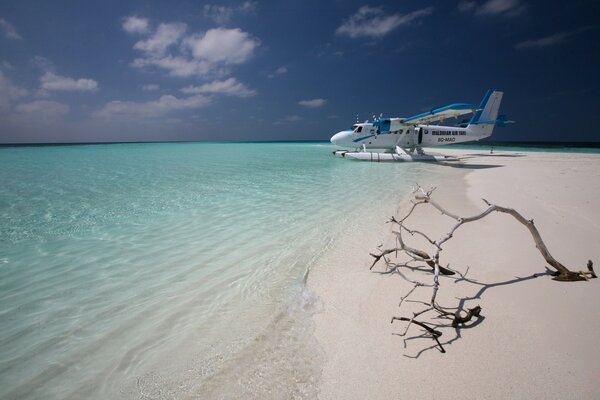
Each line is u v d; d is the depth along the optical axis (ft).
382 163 52.06
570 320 7.47
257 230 15.29
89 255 12.37
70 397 5.74
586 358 6.22
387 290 9.36
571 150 101.24
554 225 15.06
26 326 7.84
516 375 5.87
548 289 8.98
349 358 6.52
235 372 6.25
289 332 7.47
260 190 25.96
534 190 24.49
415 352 6.62
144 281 10.19
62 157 66.80
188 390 5.83
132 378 6.17
